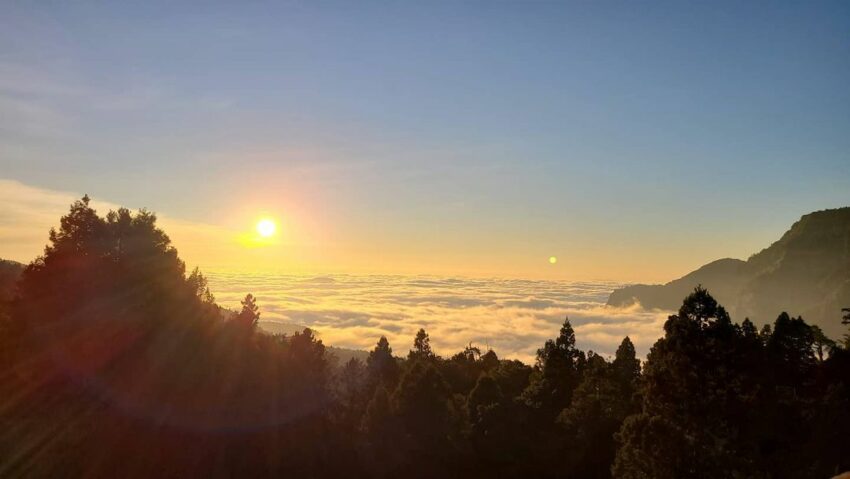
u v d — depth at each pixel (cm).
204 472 4025
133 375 3881
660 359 3092
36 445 3428
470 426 5372
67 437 3541
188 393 4125
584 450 5116
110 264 4031
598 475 4975
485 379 5784
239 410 4409
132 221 4322
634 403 4919
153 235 4384
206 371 4272
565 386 6091
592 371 5700
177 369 4109
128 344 3922
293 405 4931
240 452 4369
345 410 6197
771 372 3500
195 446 4078
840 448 3388
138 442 3791
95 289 3850
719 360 2895
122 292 3962
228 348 4584
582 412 5269
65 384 3675
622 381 5669
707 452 2797
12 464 3325
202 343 4350
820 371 4219
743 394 2852
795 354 4256
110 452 3647
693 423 2883
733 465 2720
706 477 2745
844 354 4166
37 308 3747
